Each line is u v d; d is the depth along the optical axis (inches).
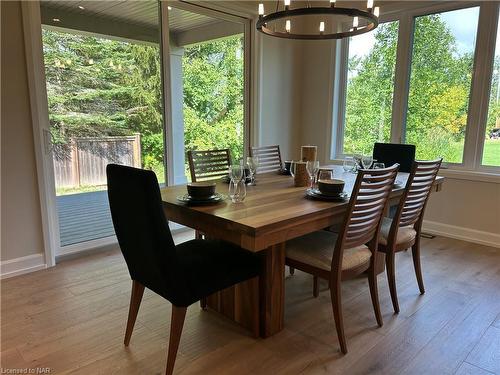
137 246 63.4
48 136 112.2
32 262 109.7
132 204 58.9
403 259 121.5
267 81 173.0
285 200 77.7
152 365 67.6
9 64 99.9
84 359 69.1
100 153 128.1
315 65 183.5
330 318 84.5
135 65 132.1
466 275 108.5
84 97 121.3
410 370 66.7
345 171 118.1
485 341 75.7
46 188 111.3
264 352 71.7
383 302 92.1
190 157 109.0
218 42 155.6
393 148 128.4
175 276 59.8
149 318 84.0
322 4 173.8
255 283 75.2
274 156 134.6
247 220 61.9
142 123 137.0
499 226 134.5
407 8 149.1
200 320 83.4
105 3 122.6
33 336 76.2
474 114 137.9
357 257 75.4
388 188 76.1
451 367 67.6
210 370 66.4
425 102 151.6
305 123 192.2
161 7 134.3
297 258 76.5
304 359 69.6
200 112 154.1
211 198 75.0
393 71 160.1
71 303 90.3
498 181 132.2
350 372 66.0
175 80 143.0
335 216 74.3
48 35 110.6
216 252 73.4
